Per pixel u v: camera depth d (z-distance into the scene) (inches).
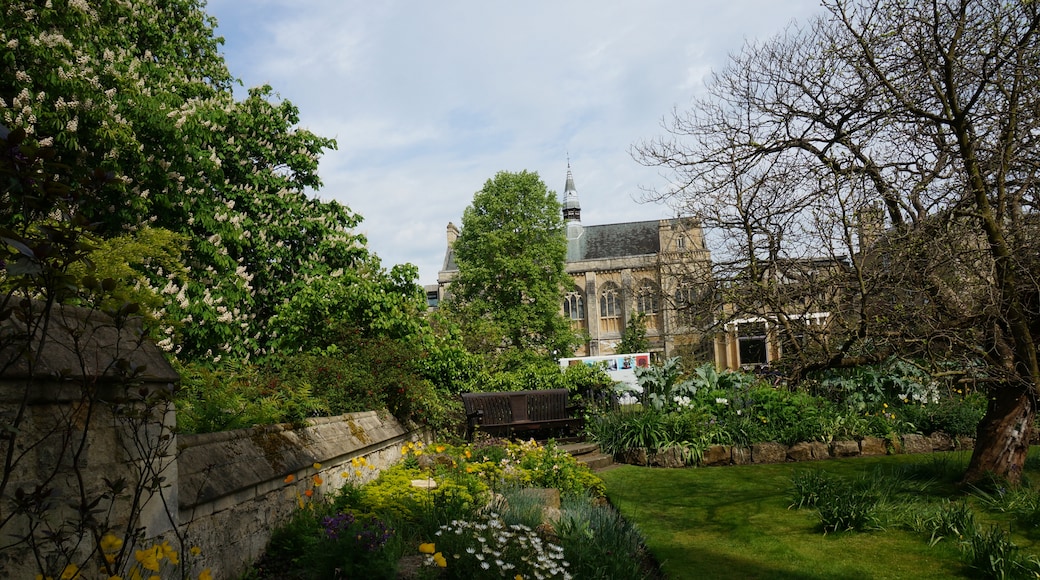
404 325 456.8
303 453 217.5
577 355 2502.5
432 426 430.6
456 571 177.8
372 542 165.6
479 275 1515.7
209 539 157.2
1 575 105.9
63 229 104.3
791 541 259.0
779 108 342.0
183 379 216.8
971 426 463.2
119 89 432.1
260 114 637.9
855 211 273.7
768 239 324.5
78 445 121.1
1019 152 292.2
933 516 265.9
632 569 213.0
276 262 617.9
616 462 462.0
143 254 194.4
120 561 121.6
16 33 375.2
